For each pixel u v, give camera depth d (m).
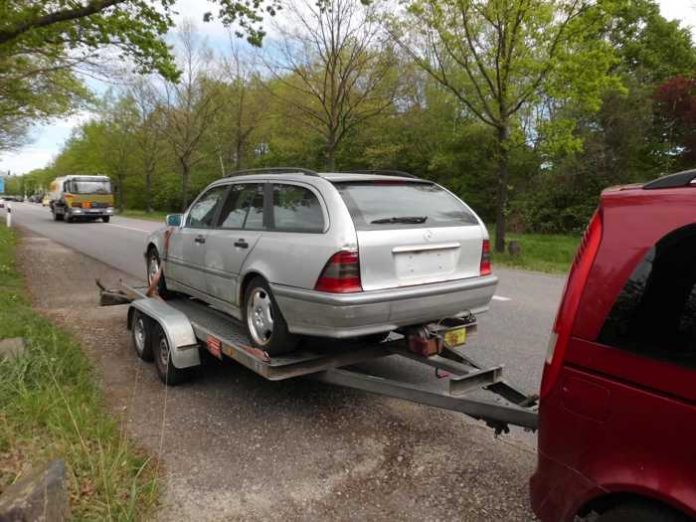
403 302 3.88
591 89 13.38
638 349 1.99
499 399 4.30
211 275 5.18
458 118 27.16
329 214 3.88
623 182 21.62
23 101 18.39
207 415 4.35
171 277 6.27
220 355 4.52
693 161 20.92
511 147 15.27
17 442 3.39
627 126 21.28
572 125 14.43
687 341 1.88
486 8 13.45
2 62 13.63
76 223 29.92
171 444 3.87
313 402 4.59
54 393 4.10
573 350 2.17
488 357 5.70
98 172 50.66
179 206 49.88
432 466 3.58
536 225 23.62
